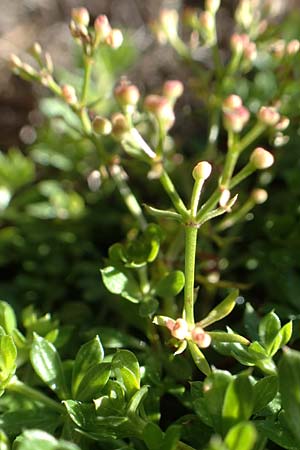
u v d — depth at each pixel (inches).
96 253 4.5
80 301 4.3
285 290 3.6
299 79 4.5
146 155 3.1
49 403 2.8
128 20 7.3
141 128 4.7
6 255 4.6
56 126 5.3
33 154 5.3
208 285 3.7
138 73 6.7
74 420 2.5
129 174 5.0
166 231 3.8
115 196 5.0
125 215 4.6
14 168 4.9
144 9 7.3
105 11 7.3
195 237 2.7
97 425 2.5
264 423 2.5
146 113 4.2
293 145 4.6
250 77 5.8
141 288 3.1
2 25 6.9
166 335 3.2
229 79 4.4
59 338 3.2
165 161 4.4
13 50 6.8
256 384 2.5
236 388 2.2
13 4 7.1
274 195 4.4
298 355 2.2
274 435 2.5
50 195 4.9
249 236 4.3
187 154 5.4
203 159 4.3
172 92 3.2
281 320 3.3
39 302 4.2
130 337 3.2
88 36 3.4
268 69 5.2
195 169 2.7
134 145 3.1
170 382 3.0
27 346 3.0
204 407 2.5
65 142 5.1
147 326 3.3
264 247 4.0
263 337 2.8
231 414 2.2
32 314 3.2
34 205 4.8
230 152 2.9
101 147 3.6
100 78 5.3
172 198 2.8
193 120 5.7
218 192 2.7
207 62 6.6
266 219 4.1
